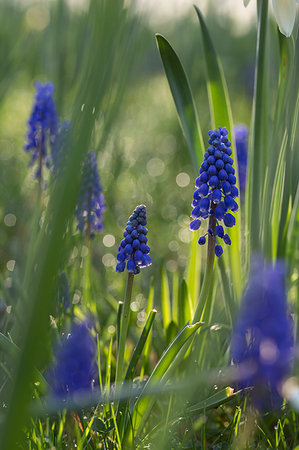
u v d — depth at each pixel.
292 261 0.77
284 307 0.57
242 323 0.57
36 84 0.86
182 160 1.82
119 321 0.73
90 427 0.68
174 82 0.76
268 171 0.75
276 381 0.58
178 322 0.79
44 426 0.70
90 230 0.78
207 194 0.68
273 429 0.72
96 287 0.89
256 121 0.75
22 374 0.56
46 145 0.85
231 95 2.52
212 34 1.43
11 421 0.56
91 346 0.63
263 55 0.74
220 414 0.74
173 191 1.55
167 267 1.06
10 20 1.23
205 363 0.71
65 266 0.69
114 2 0.47
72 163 0.51
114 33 0.48
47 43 1.12
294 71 0.74
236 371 0.61
